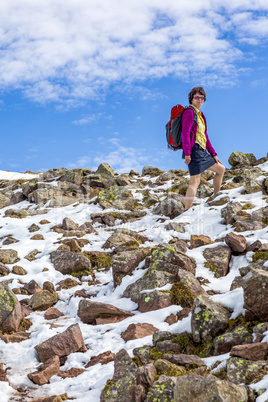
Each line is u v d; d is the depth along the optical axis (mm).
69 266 6781
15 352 4523
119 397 3266
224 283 5723
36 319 5449
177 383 2900
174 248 6172
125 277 6094
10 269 6859
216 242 6926
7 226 9352
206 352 3916
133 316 5074
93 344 4574
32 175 15781
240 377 3172
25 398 3631
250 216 7684
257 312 3967
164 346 4035
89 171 13641
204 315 4082
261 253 6156
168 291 5293
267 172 10742
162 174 13125
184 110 8047
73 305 5758
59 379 3936
